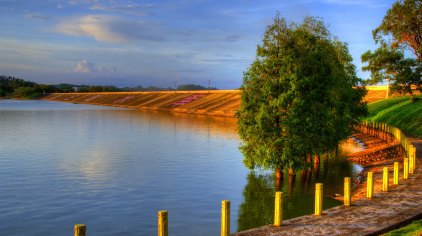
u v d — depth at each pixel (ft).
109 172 139.33
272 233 55.16
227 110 507.71
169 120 411.13
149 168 147.74
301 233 54.85
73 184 119.75
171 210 92.48
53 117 443.73
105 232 77.61
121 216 88.07
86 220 85.20
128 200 101.55
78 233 40.68
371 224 58.34
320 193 64.44
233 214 87.71
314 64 115.44
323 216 63.57
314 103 117.60
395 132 167.12
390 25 199.72
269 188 113.29
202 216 87.45
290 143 112.98
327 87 119.55
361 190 97.09
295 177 127.24
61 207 94.89
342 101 141.08
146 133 280.10
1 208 93.61
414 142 165.07
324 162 152.87
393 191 80.48
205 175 134.51
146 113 543.80
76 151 190.80
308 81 113.19
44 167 147.95
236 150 197.47
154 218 86.53
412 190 80.94
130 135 265.75
